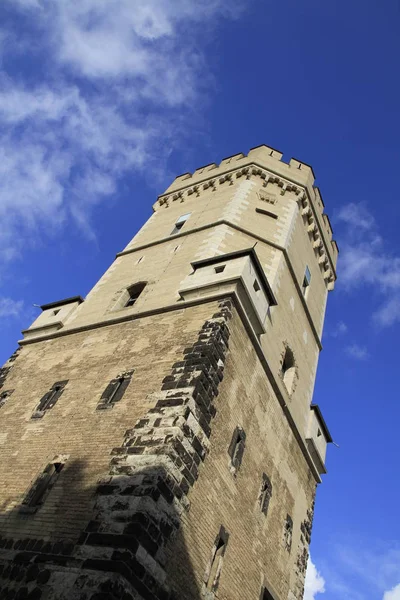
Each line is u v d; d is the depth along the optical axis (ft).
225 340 56.75
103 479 43.88
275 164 103.40
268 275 77.61
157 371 54.85
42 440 55.36
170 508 41.19
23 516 46.21
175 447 43.96
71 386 62.03
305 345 88.79
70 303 82.69
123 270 86.12
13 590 38.17
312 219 102.37
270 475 63.41
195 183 107.55
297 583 64.85
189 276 70.13
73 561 37.27
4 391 70.33
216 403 52.24
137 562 36.19
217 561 47.50
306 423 80.69
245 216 86.79
